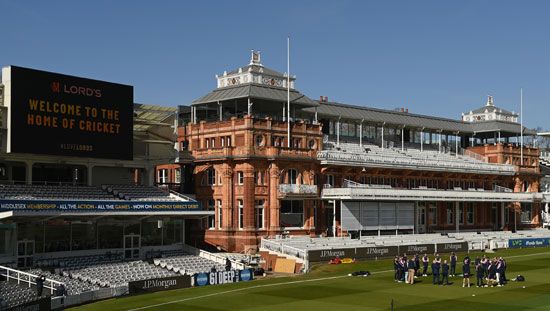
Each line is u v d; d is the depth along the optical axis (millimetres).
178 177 85125
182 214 67625
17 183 64938
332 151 85500
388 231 87812
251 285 55750
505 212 110375
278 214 77188
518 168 111938
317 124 84938
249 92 78062
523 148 116312
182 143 83875
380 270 64250
